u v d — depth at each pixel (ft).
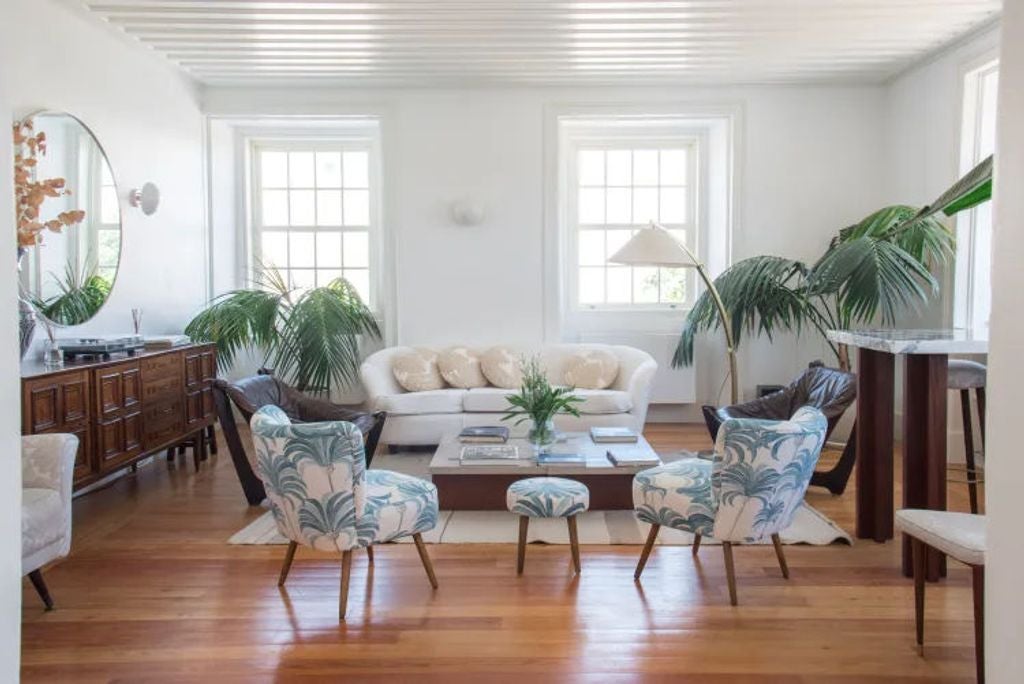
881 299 15.85
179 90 18.65
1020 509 3.38
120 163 15.93
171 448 16.42
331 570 10.21
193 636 8.28
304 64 18.08
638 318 21.44
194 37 15.99
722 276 18.35
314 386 18.71
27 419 10.05
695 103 19.95
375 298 22.31
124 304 16.08
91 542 11.37
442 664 7.64
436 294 20.34
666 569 10.19
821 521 12.13
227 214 21.21
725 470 8.64
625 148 21.84
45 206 13.34
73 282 14.15
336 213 22.27
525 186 20.13
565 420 16.39
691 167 21.77
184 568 10.32
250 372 21.34
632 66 18.29
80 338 14.29
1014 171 3.40
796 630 8.38
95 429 11.72
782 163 20.02
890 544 11.16
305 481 8.45
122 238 15.97
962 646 7.98
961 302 16.66
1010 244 3.43
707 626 8.48
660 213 21.93
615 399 16.48
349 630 8.41
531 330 20.35
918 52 17.39
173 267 18.39
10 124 3.46
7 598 3.47
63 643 8.12
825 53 17.39
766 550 10.90
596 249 22.00
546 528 11.87
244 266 21.89
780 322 19.84
